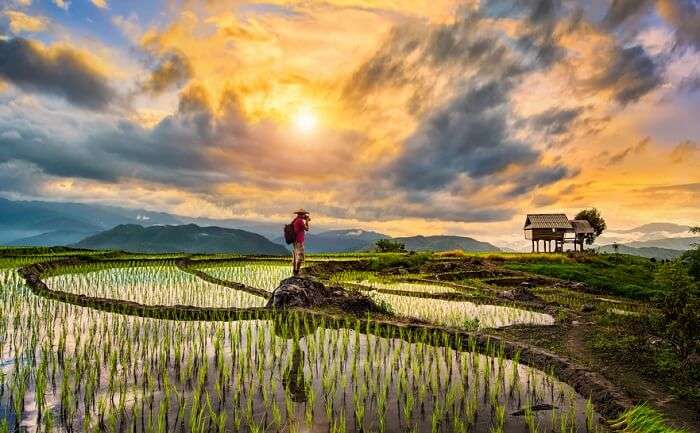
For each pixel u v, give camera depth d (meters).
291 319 16.12
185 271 33.41
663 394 10.35
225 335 13.63
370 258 47.00
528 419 8.47
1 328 13.89
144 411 8.22
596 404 9.39
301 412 8.35
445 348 13.09
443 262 47.97
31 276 24.92
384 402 8.73
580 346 14.43
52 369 10.27
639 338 14.34
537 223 81.50
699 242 18.55
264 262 43.84
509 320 19.31
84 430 7.45
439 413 8.55
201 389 9.27
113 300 18.73
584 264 53.78
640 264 57.16
